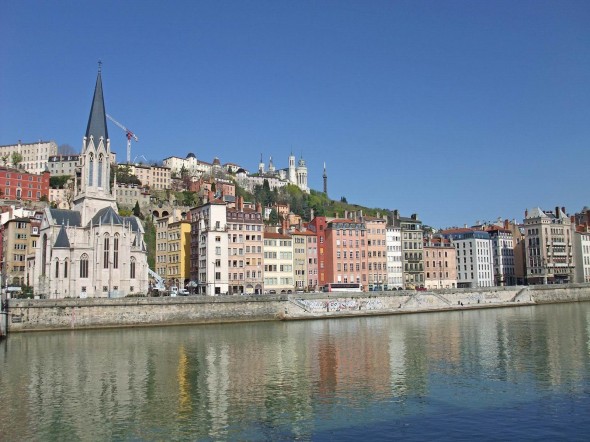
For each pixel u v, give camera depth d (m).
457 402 52.25
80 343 92.69
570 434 42.84
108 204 158.00
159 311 121.62
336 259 189.00
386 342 92.06
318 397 54.47
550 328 111.50
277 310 136.88
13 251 180.38
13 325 107.12
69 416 48.66
